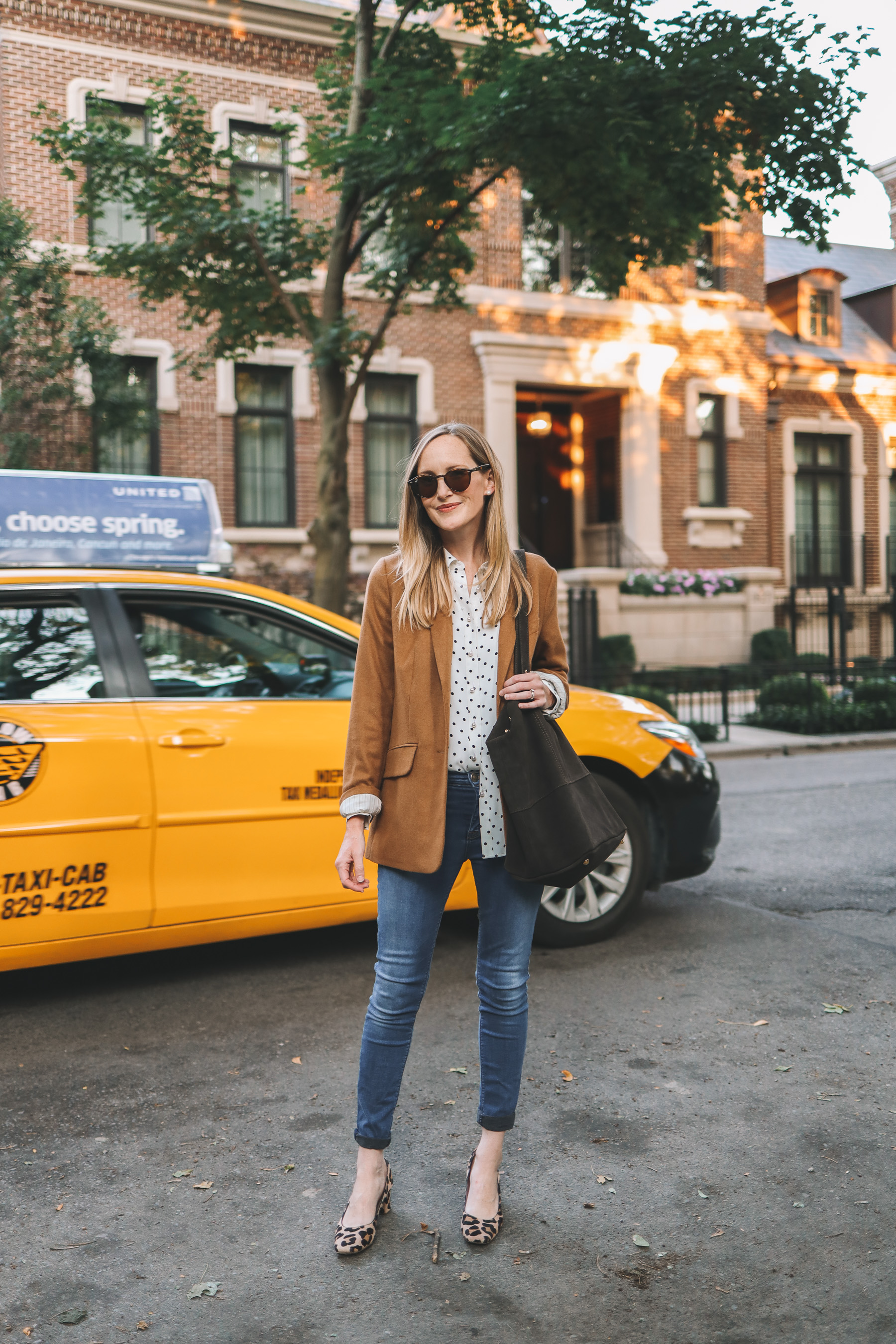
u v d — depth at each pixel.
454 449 2.48
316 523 10.54
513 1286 2.38
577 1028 3.86
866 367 22.58
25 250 13.61
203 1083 3.46
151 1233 2.62
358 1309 2.31
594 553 20.56
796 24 8.77
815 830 7.53
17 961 3.94
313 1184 2.84
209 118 15.56
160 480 6.02
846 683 15.43
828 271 22.95
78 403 13.50
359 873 2.48
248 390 16.48
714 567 20.11
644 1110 3.22
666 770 4.98
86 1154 3.02
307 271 10.47
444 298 11.26
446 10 16.11
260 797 4.25
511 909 2.54
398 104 9.13
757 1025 3.87
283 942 4.94
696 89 8.59
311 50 16.20
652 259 10.33
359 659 2.57
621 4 8.61
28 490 5.68
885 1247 2.48
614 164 8.72
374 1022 2.54
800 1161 2.89
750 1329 2.22
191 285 10.35
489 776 2.48
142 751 4.07
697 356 19.83
